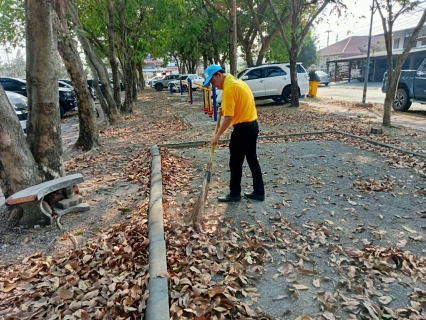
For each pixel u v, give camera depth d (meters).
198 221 3.44
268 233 3.34
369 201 4.08
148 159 6.31
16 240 3.37
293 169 5.42
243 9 17.39
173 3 15.84
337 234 3.31
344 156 6.06
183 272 2.71
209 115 12.26
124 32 14.68
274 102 15.74
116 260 2.88
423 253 2.94
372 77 35.59
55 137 3.94
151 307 2.20
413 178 4.80
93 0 14.50
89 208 4.06
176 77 33.50
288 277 2.66
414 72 10.98
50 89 3.78
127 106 14.52
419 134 7.69
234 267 2.77
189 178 5.19
